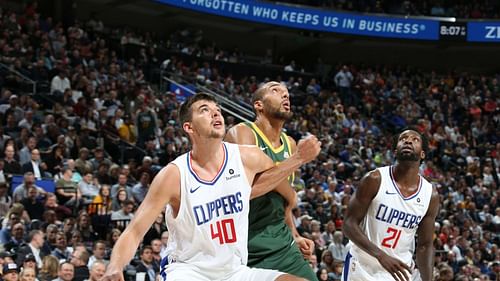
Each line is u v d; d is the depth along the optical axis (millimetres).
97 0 30125
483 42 33406
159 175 4871
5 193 12898
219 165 4945
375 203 6977
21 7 27844
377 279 7098
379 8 33719
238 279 4902
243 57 33875
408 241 7117
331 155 23250
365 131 26812
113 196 14297
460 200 22906
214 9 29422
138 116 19156
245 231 4980
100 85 20969
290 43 36250
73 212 13859
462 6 34375
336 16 32594
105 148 17969
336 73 32469
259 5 30766
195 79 26359
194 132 4879
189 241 4906
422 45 36625
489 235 20500
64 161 15539
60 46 23234
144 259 11859
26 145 15281
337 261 14031
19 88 19781
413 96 32312
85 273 10844
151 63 26391
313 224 15188
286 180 5984
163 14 32188
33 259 10086
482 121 31484
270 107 6488
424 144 7027
